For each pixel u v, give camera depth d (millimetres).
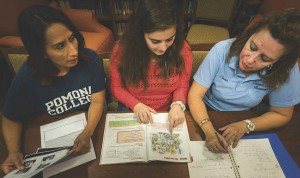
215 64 1067
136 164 842
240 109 1184
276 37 777
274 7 2324
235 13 2748
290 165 848
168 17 866
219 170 829
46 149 804
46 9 826
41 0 2385
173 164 845
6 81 2168
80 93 1084
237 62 1006
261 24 873
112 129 970
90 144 904
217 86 1119
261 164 849
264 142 924
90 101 1126
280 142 927
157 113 1056
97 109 1053
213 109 1247
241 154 879
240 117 1029
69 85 1042
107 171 821
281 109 1029
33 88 990
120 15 2832
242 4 2668
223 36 2379
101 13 2836
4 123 972
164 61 1095
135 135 945
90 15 2328
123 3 2734
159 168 833
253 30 930
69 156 859
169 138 935
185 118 1032
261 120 979
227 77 1067
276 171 830
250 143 919
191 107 1064
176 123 999
